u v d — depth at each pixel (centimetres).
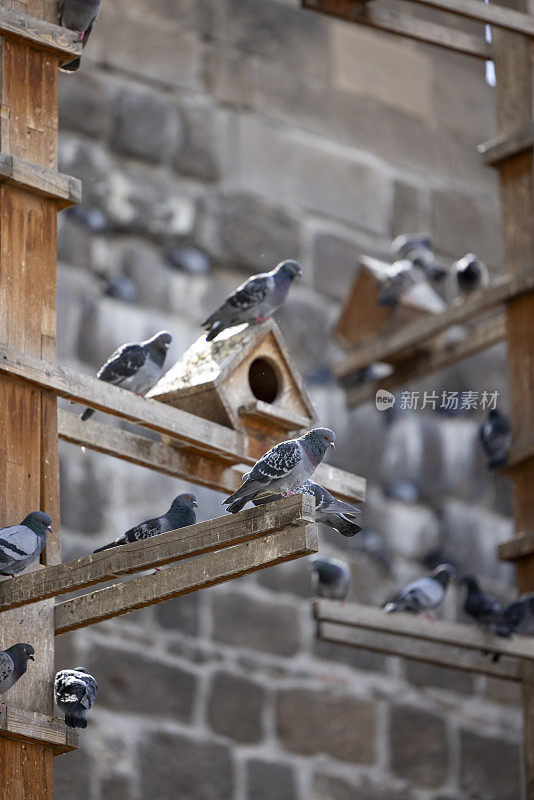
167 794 1268
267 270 1509
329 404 1507
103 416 1330
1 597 657
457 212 1677
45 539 675
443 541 1541
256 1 1598
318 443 672
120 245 1421
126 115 1465
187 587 638
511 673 984
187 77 1524
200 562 634
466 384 1611
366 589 1467
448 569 1093
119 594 665
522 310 1033
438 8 991
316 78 1620
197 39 1544
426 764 1435
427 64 1711
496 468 1009
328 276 1553
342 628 940
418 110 1688
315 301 1536
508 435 1245
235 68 1561
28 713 661
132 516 1325
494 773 1473
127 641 1291
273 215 1534
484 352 1642
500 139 1045
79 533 1288
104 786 1234
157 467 838
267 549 605
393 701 1440
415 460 1555
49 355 709
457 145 1703
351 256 1577
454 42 1047
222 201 1502
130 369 870
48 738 665
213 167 1509
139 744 1267
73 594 1287
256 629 1377
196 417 794
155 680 1295
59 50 743
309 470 667
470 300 1095
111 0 1494
